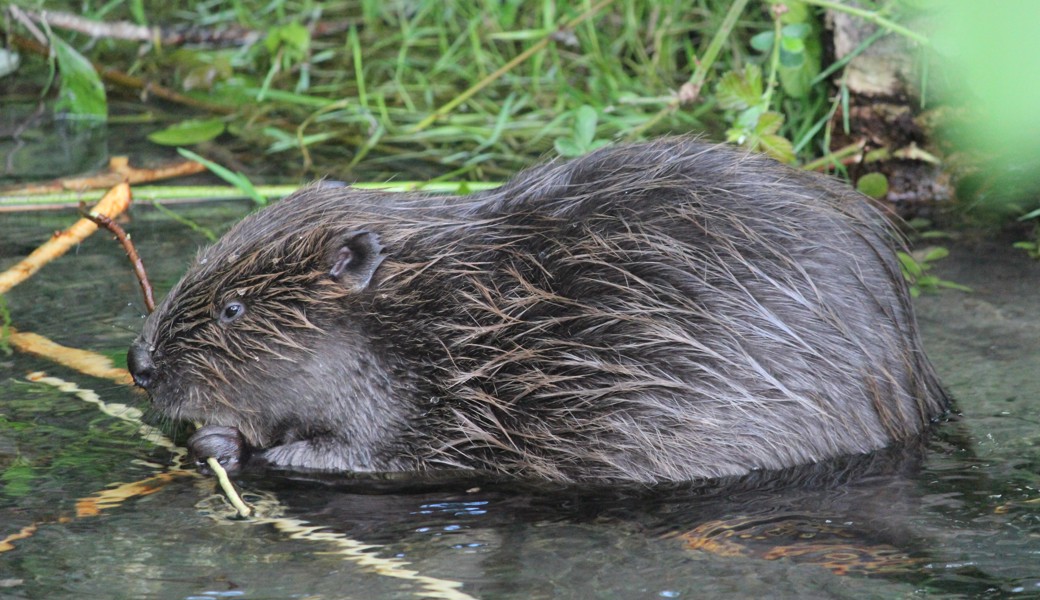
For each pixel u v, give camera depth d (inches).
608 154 297.7
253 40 588.7
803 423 263.0
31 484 260.4
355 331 281.1
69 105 524.4
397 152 485.7
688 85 443.5
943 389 296.8
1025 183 433.4
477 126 508.4
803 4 437.7
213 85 555.5
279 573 220.4
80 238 362.3
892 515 240.4
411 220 289.9
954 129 429.7
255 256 286.0
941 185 439.8
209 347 285.4
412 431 279.0
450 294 279.7
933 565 219.5
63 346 325.4
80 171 455.8
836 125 449.1
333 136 502.6
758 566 221.0
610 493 259.3
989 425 279.9
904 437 273.3
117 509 249.8
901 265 301.3
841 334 266.2
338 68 569.0
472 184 423.5
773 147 387.9
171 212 424.2
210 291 286.2
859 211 297.4
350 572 220.7
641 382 264.1
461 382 275.1
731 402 261.6
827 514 242.1
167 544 233.5
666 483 262.2
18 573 220.1
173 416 290.8
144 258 379.6
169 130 503.2
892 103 435.5
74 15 582.6
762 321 263.3
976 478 255.3
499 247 282.2
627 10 557.9
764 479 259.6
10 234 402.0
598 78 532.4
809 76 447.8
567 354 269.3
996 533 231.6
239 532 239.6
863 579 214.8
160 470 271.7
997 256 383.9
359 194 301.0
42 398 301.4
